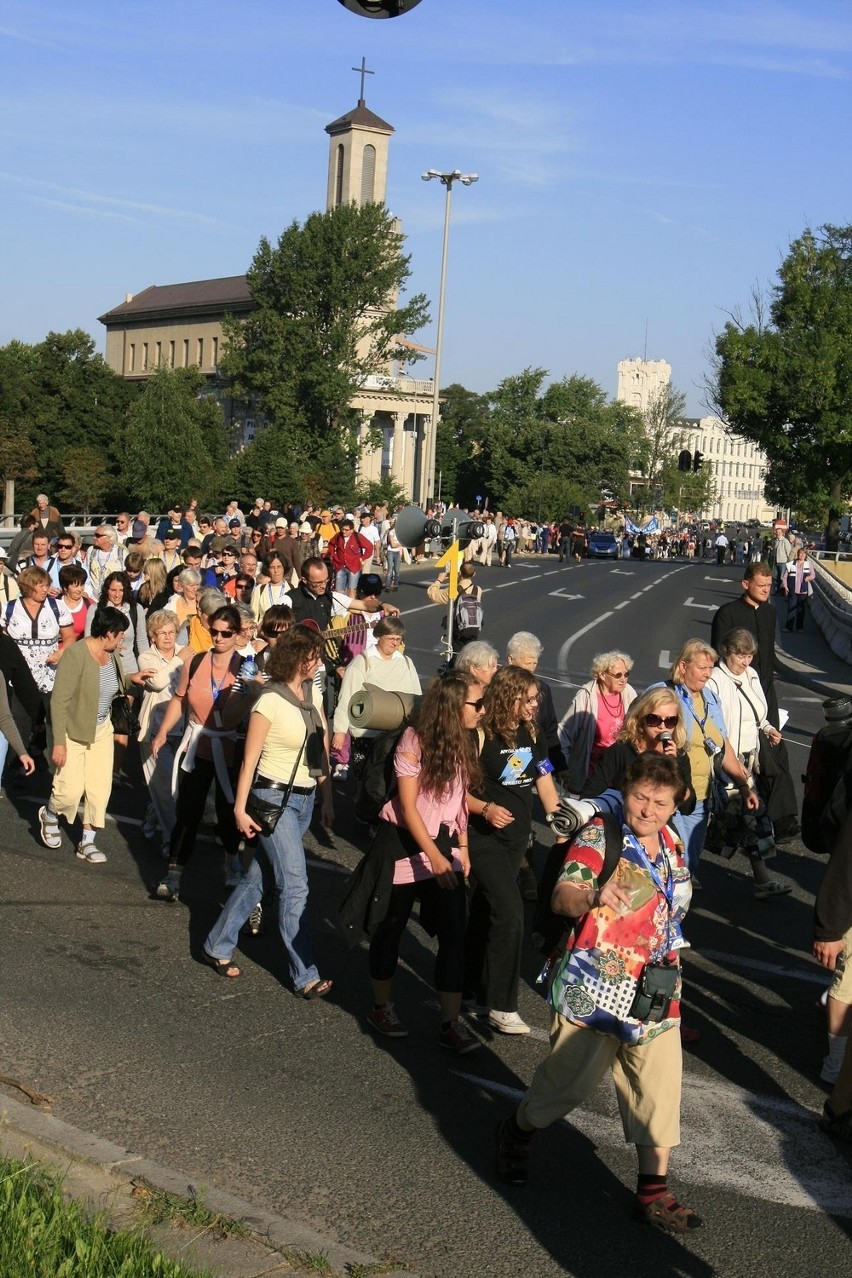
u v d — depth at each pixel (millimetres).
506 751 6441
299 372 84625
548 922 4723
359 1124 5344
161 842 10008
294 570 22266
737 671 9047
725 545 73062
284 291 86312
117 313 133750
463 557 16906
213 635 8375
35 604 11156
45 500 17594
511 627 30094
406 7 5723
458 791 6086
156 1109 5359
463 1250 4402
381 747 6355
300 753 6789
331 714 11539
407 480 106250
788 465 68312
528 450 121438
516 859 6488
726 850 9062
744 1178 5086
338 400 83375
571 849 4625
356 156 100312
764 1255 4512
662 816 4625
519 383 130750
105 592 11328
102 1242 3926
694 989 7312
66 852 9547
